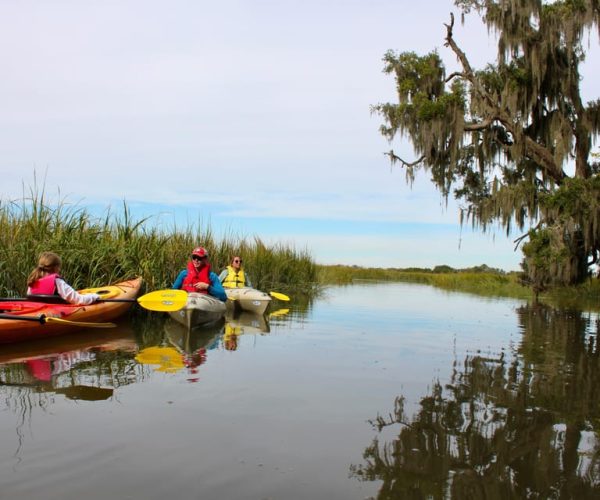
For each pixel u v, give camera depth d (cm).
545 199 1425
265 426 340
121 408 367
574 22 1398
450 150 1539
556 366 582
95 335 684
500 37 1543
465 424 359
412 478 268
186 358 552
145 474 262
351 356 596
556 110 1580
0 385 421
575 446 321
